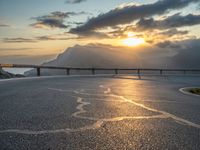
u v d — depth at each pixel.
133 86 15.53
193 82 24.78
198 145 3.70
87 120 5.22
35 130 4.36
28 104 7.07
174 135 4.22
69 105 7.08
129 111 6.42
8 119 5.14
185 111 6.69
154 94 11.09
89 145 3.61
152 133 4.32
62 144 3.63
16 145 3.56
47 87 12.32
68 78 21.98
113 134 4.20
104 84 16.03
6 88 11.34
